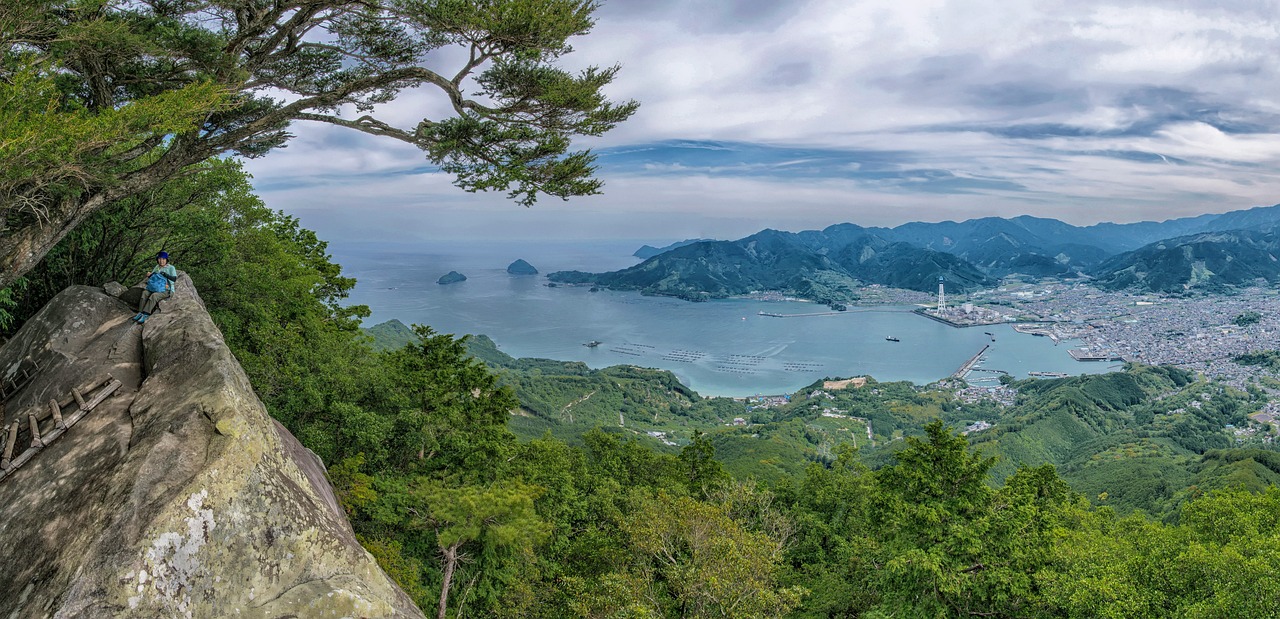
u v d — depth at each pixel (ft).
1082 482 387.55
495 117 54.65
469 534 70.38
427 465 99.81
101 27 41.47
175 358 33.47
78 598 21.84
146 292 42.24
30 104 34.96
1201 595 60.54
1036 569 72.38
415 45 55.77
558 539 104.27
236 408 28.17
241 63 53.11
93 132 34.40
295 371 85.71
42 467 28.43
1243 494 79.97
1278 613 53.67
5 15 37.22
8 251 44.91
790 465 359.25
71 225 47.88
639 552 78.74
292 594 25.18
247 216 97.09
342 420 87.81
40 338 39.91
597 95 53.11
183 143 51.24
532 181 53.11
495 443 102.32
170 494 24.63
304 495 28.50
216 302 86.74
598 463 152.97
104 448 28.32
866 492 141.59
